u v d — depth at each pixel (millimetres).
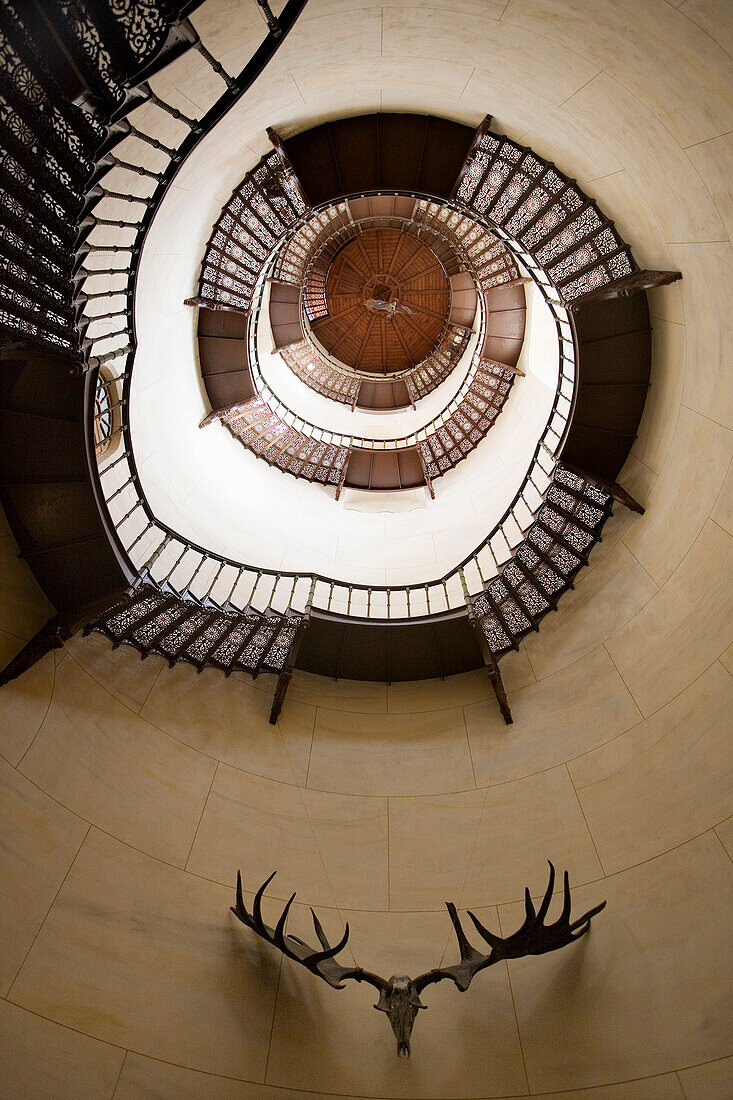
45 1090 4250
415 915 5680
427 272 14789
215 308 8836
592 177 6098
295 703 7215
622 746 6207
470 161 6727
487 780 6496
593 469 7352
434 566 9727
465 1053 4910
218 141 6293
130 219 5910
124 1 3318
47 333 4734
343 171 7086
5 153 3760
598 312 6758
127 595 6203
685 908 5148
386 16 5074
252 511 9945
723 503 5824
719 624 5906
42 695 5918
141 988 4902
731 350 5449
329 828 6250
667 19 4145
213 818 6047
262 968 5301
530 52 5172
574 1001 5020
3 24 3176
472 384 11328
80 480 6023
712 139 4594
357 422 12922
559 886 5664
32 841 5203
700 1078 4398
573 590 7387
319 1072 4820
